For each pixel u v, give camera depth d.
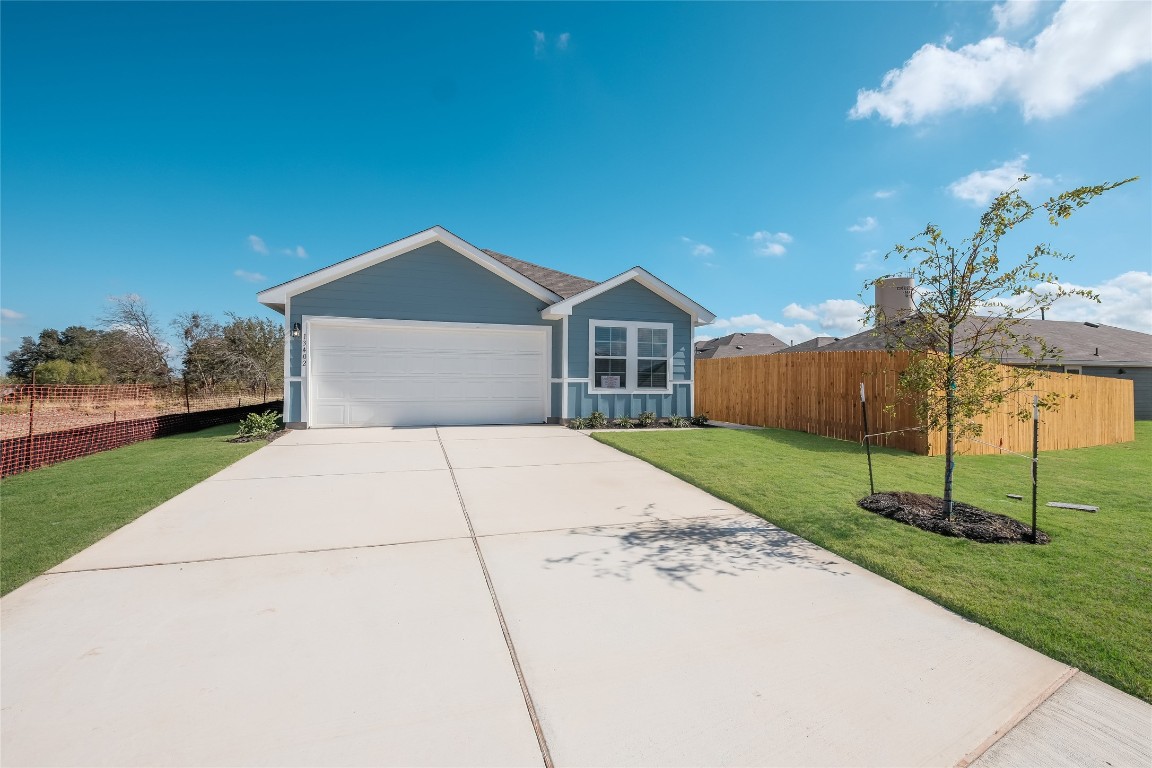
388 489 5.61
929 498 5.18
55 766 1.67
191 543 3.87
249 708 2.00
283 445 8.48
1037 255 3.94
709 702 2.08
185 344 23.50
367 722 1.93
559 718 1.97
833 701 2.10
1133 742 1.87
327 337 10.64
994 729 1.94
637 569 3.48
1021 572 3.39
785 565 3.57
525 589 3.15
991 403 5.30
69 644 2.44
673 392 12.45
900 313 4.82
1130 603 2.94
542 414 11.97
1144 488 6.17
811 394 10.71
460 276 11.33
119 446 8.58
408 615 2.79
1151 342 23.11
